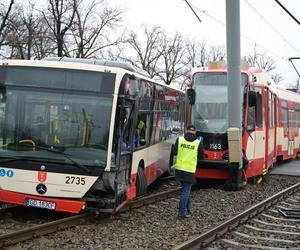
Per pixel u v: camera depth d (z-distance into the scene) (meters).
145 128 13.10
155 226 10.35
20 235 8.32
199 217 11.62
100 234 9.23
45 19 41.06
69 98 10.17
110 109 10.09
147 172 13.86
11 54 38.09
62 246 8.20
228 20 16.02
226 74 16.84
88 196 9.98
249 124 16.86
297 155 31.80
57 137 10.05
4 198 10.09
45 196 9.94
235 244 9.06
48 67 10.30
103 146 9.97
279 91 24.22
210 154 16.33
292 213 12.70
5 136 10.19
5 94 10.31
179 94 19.41
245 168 16.59
